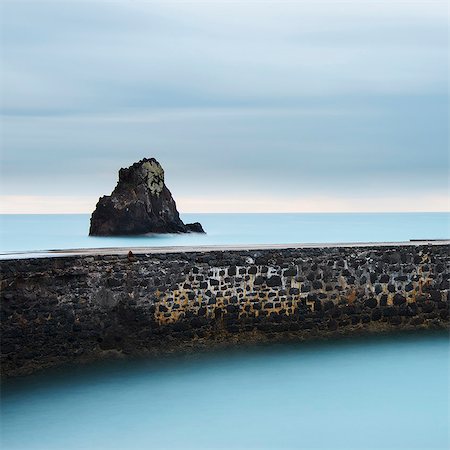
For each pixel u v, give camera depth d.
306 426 12.78
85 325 15.62
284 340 17.31
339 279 17.83
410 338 17.86
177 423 12.90
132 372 15.41
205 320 16.75
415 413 13.45
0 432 12.49
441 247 18.64
